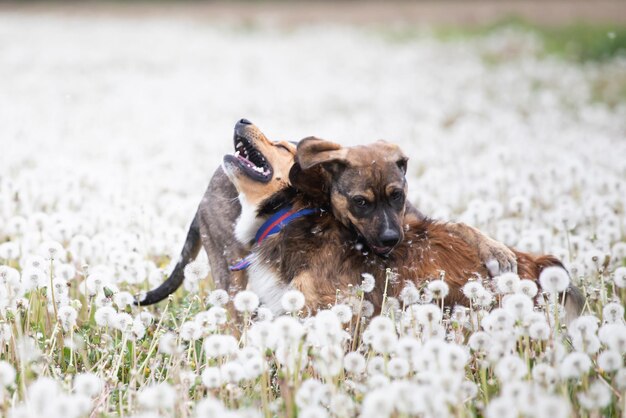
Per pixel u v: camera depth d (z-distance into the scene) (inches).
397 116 1092.5
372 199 377.1
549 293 365.4
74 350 360.8
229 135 962.1
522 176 654.5
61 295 369.7
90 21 2878.9
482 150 875.4
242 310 323.3
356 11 3127.5
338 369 289.6
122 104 1195.9
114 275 409.7
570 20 2114.9
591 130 970.7
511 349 320.5
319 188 391.2
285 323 286.2
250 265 393.1
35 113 1072.2
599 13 2255.2
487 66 1599.4
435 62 1667.1
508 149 758.5
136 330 344.2
